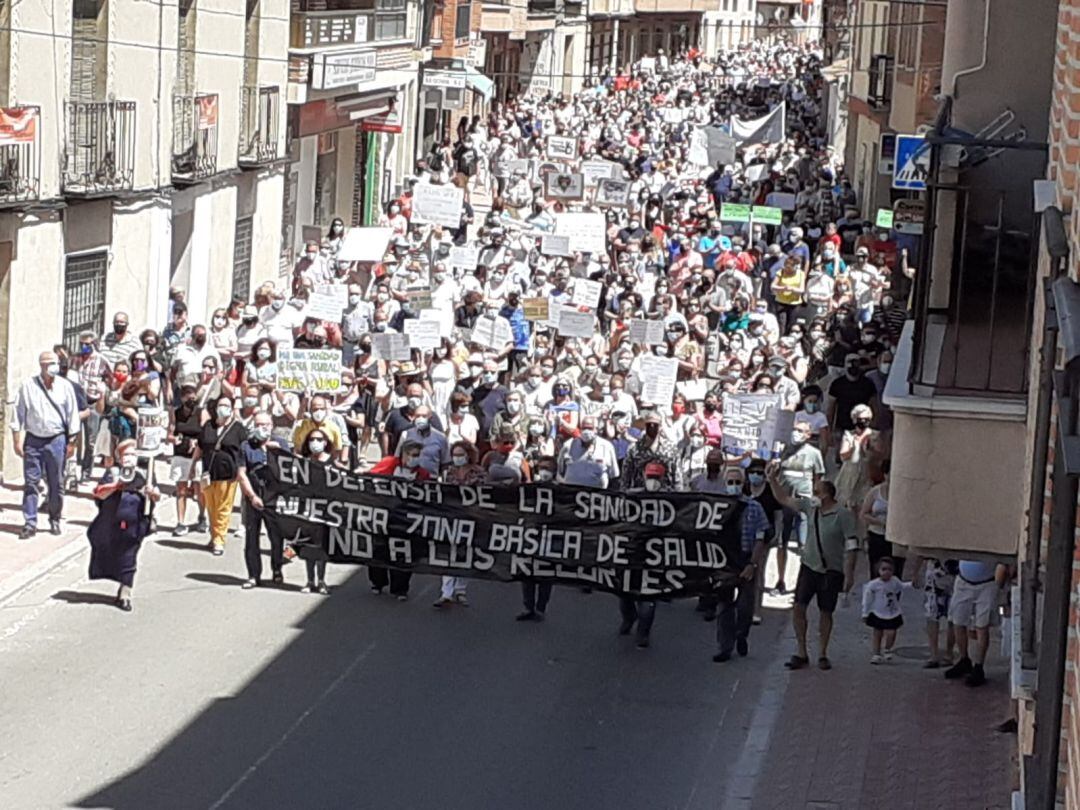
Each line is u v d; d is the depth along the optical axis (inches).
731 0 5354.3
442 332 1141.1
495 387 966.4
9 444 973.8
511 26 2974.9
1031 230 503.8
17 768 579.8
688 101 3334.2
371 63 1723.7
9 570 792.3
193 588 792.9
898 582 746.2
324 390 920.9
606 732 655.8
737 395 862.5
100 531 748.6
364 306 1131.3
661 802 595.2
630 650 753.6
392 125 1943.9
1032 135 510.3
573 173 1663.4
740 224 1692.9
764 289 1432.1
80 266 1080.8
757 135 2220.7
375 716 652.7
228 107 1375.5
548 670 720.3
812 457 819.4
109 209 1115.3
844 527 731.4
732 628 744.3
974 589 717.3
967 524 457.4
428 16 2170.3
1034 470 399.2
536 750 631.8
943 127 483.8
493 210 1621.6
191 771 587.2
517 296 1161.4
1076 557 310.7
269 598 788.0
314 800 570.6
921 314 469.7
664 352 1031.0
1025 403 454.3
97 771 581.9
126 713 636.1
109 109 1088.2
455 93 2271.2
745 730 670.5
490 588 831.1
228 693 664.4
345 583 823.7
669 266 1487.5
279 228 1546.5
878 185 1876.2
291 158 1582.2
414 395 888.3
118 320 978.1
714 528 741.9
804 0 6013.8
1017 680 380.2
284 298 1155.9
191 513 918.4
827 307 1342.3
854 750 652.7
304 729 633.0
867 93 2006.6
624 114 2898.6
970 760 645.3
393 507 775.7
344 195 1946.4
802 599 737.0
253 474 804.6
